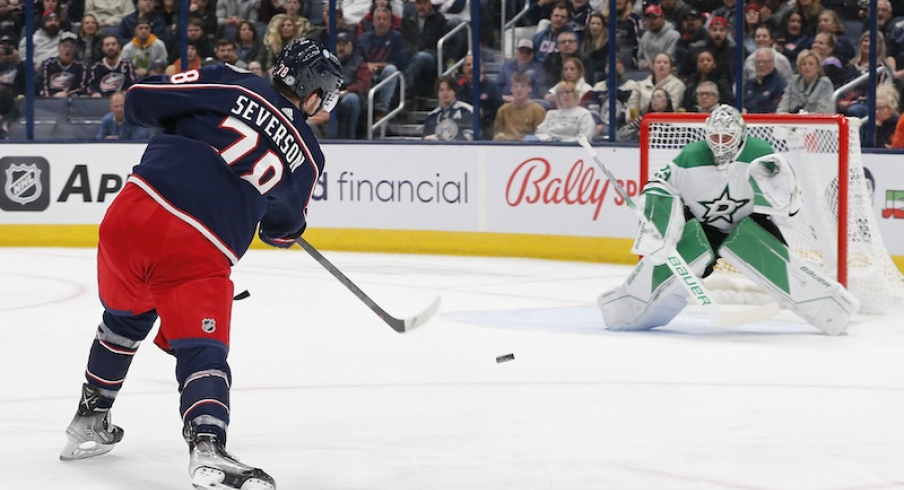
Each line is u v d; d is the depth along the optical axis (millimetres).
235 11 26266
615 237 22094
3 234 25078
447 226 23688
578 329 14102
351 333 13516
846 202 15617
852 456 7836
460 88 24766
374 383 10492
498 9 24781
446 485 7062
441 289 18094
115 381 7477
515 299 17016
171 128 6965
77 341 12883
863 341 13375
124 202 6723
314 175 7051
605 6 23641
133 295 6914
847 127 15586
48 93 26531
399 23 25453
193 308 6570
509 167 23094
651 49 23344
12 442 8164
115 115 26047
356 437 8344
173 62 26516
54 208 25047
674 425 8789
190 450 6367
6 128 26547
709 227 14250
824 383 10617
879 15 21797
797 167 16453
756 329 14414
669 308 14000
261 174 6723
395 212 24094
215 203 6664
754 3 22547
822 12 22062
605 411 9297
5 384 10398
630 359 11898
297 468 7449
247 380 10625
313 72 7008
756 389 10297
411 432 8508
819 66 22109
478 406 9492
